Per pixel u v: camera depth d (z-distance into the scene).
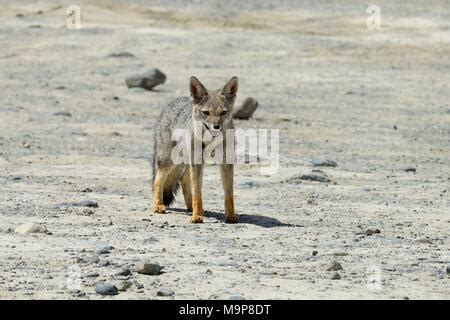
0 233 20.31
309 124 42.56
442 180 29.56
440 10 80.38
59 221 21.80
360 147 36.81
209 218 22.80
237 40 70.31
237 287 16.16
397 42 70.25
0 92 49.75
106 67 60.25
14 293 15.60
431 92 54.22
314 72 60.34
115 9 81.50
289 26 75.81
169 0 84.81
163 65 61.28
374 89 54.91
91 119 41.91
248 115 43.12
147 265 16.94
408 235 21.17
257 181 27.77
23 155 32.06
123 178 28.41
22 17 77.44
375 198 25.98
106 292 15.55
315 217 23.14
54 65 60.59
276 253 18.98
